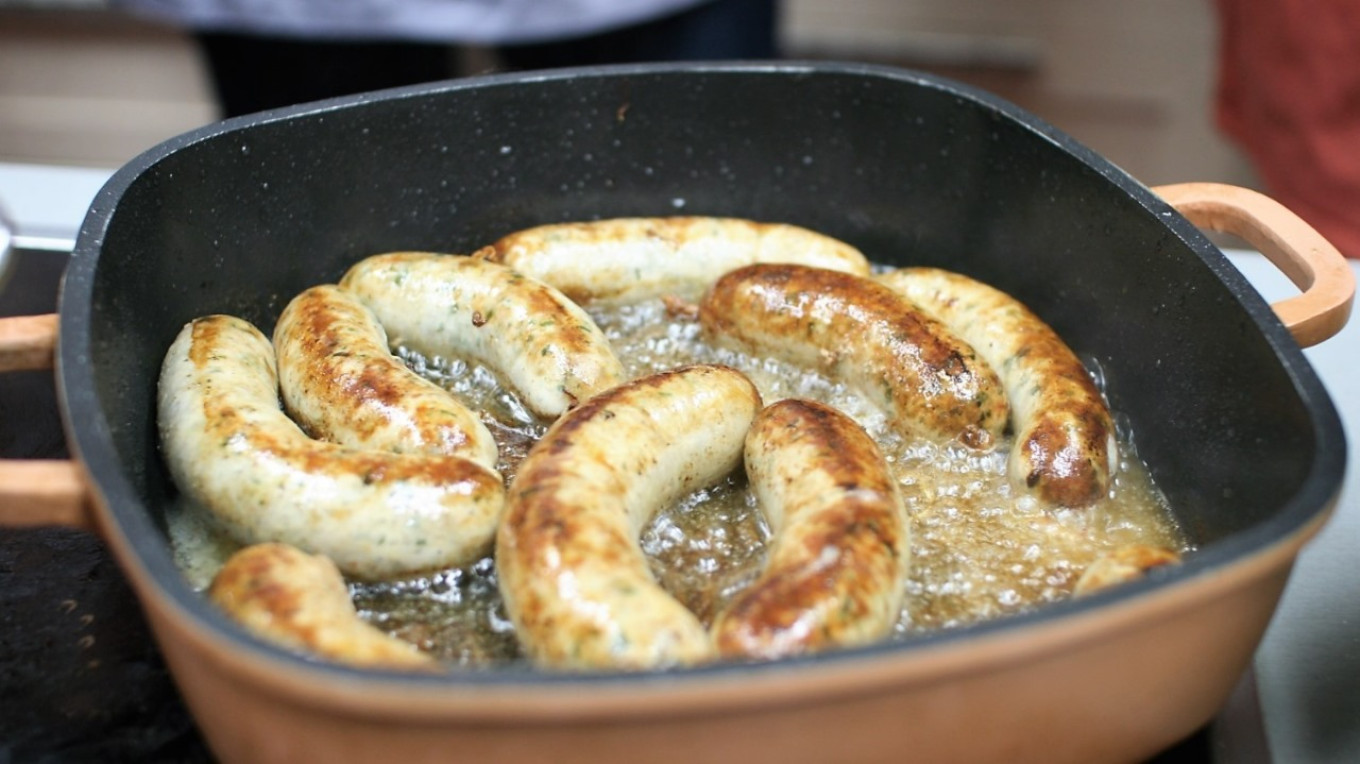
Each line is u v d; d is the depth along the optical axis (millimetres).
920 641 366
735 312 537
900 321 514
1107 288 524
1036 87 1093
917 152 568
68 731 433
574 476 439
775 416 476
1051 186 535
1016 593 469
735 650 400
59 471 412
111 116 1085
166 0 730
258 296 538
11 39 1044
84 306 437
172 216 500
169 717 437
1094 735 404
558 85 557
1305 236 496
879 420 521
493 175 568
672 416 470
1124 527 493
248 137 515
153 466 486
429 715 359
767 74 562
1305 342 471
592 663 403
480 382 535
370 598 461
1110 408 528
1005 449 512
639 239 562
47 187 619
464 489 451
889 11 1069
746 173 586
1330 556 487
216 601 416
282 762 386
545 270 554
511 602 423
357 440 479
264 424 464
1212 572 381
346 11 724
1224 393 470
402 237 565
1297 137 775
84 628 457
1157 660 396
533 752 369
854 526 428
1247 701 452
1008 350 522
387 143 545
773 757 376
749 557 475
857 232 592
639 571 422
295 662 361
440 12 724
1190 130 1090
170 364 488
